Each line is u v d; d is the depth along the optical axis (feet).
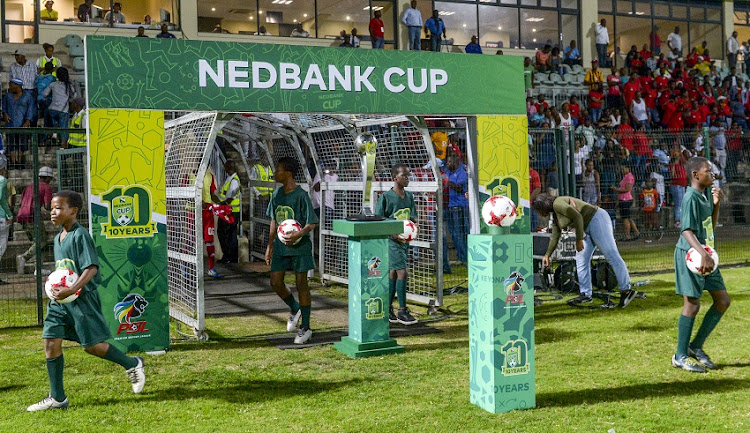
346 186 33.32
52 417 15.78
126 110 21.98
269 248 24.06
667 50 86.99
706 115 71.82
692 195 18.81
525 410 15.80
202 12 63.21
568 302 29.35
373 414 15.76
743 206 60.64
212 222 37.91
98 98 21.66
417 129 27.61
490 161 27.53
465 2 74.74
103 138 21.77
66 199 16.49
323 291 33.94
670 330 24.16
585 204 28.32
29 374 19.38
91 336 16.53
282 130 35.65
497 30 76.23
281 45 23.68
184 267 25.31
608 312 27.58
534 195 41.47
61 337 16.33
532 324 15.92
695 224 18.76
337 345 22.38
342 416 15.69
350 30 69.21
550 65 72.49
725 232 55.52
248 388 18.08
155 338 22.34
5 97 48.98
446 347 22.44
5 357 21.33
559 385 17.78
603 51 79.92
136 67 22.02
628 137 48.29
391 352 21.66
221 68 22.90
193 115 24.54
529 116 59.31
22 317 27.68
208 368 20.02
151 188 22.35
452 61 26.58
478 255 16.06
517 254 15.75
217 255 43.19
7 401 16.99
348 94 24.73
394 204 25.89
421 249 29.94
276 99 23.62
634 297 28.99
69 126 48.62
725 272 37.11
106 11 60.03
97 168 21.75
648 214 51.62
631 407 15.96
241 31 64.75
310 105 24.12
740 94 79.30
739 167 61.98
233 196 42.14
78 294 16.07
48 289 15.74
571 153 35.40
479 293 16.07
